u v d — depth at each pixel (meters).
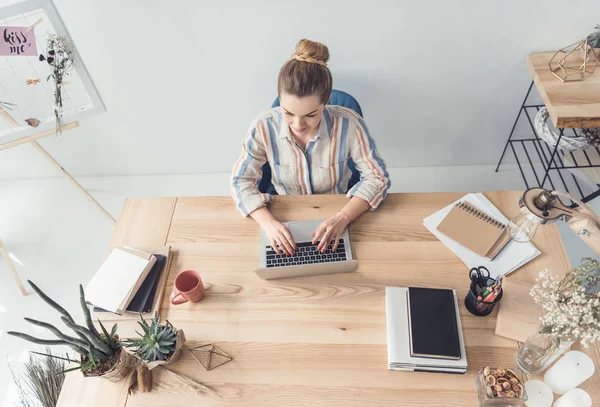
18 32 1.57
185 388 1.14
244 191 1.48
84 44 1.90
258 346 1.20
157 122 2.30
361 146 1.47
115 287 1.28
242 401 1.11
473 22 1.75
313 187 1.62
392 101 2.11
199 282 1.26
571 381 1.04
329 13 1.74
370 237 1.39
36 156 2.55
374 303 1.25
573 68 1.75
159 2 1.73
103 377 1.12
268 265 1.33
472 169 2.48
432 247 1.35
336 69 1.96
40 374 1.69
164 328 1.14
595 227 0.92
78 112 1.86
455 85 2.02
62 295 2.22
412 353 1.12
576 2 1.68
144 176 2.68
